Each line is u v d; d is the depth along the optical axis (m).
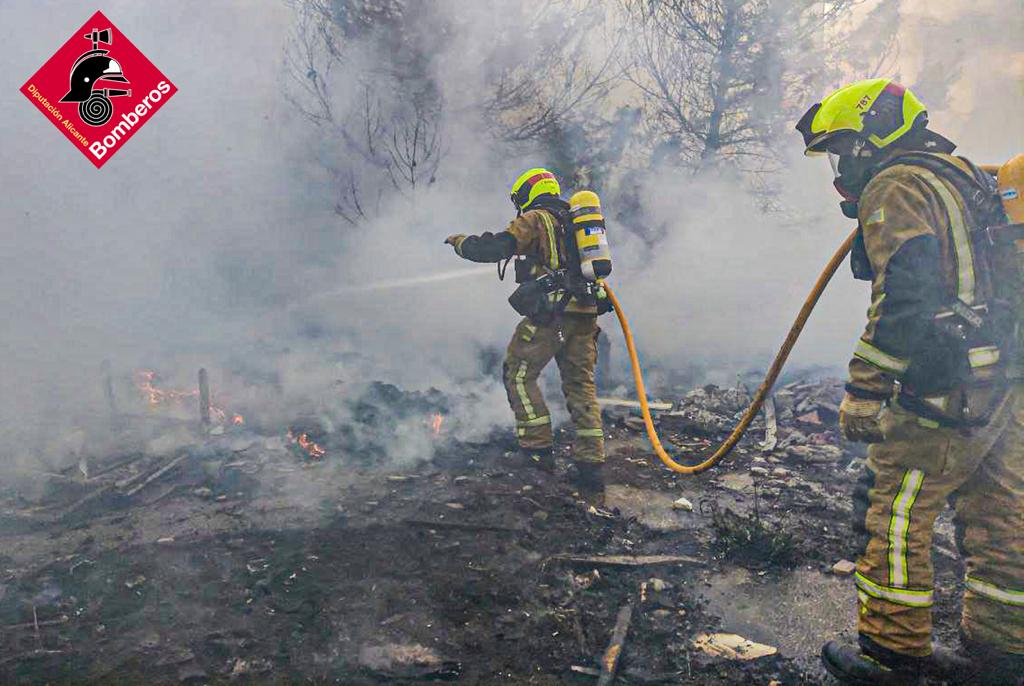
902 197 2.01
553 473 3.90
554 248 3.71
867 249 2.09
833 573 2.94
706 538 3.24
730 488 3.82
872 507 2.18
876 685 2.16
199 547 3.03
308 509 3.40
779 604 2.73
